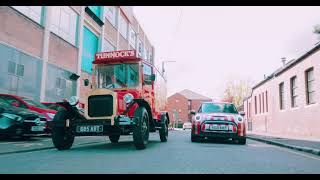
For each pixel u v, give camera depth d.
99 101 7.82
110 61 9.27
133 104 8.32
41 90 15.56
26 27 14.59
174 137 15.43
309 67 18.05
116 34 27.38
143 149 8.25
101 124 7.67
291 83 21.70
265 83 28.98
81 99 20.42
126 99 8.14
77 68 19.64
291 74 21.41
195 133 11.23
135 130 7.94
